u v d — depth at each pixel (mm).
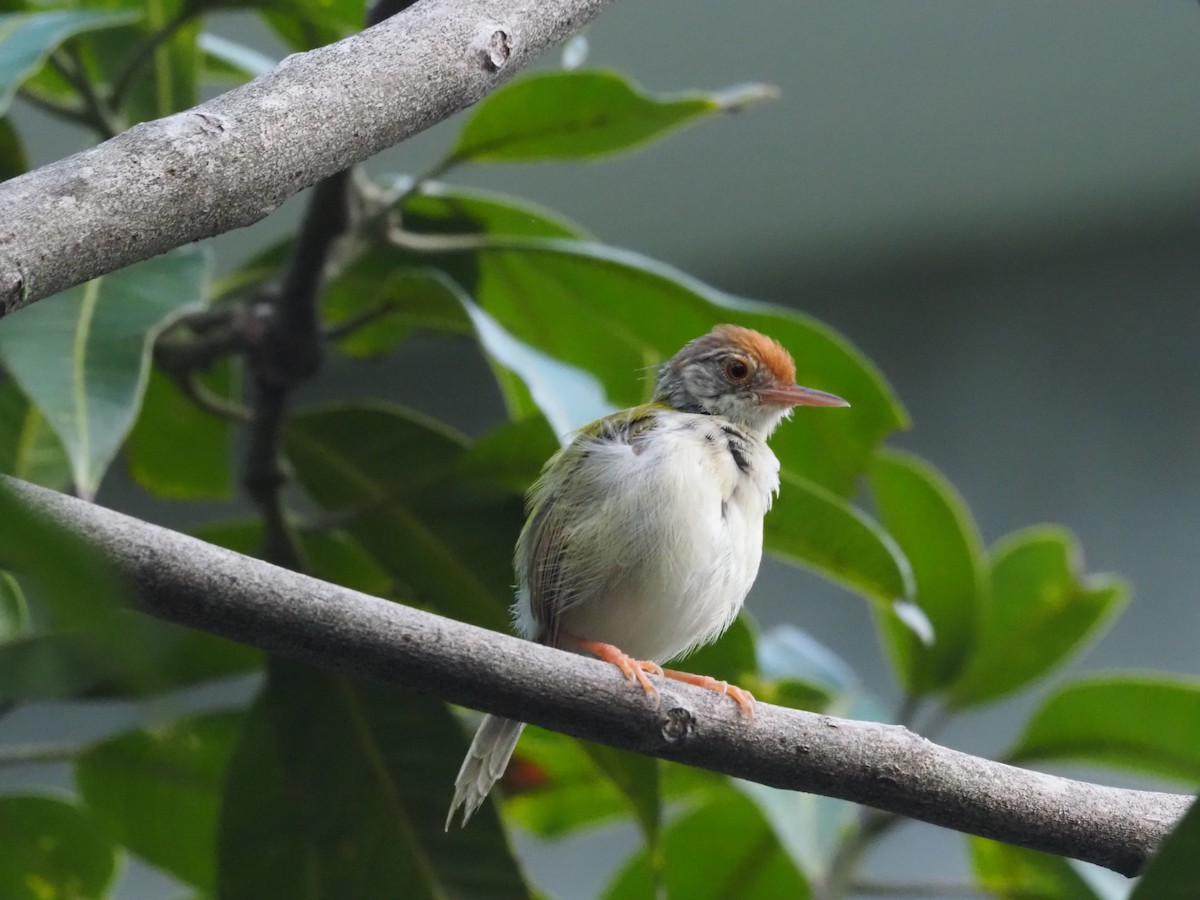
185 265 6707
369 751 7301
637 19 13906
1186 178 16156
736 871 8516
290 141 3979
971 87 14680
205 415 8719
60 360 6086
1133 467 16219
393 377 17906
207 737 8117
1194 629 15367
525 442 7387
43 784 15336
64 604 2113
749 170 16016
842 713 8641
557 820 9047
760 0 13625
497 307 8688
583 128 7812
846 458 8656
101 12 7098
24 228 3568
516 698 4957
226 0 7477
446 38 4281
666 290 8047
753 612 16969
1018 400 16906
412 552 7695
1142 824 5238
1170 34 13742
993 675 8961
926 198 16609
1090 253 17234
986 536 16344
